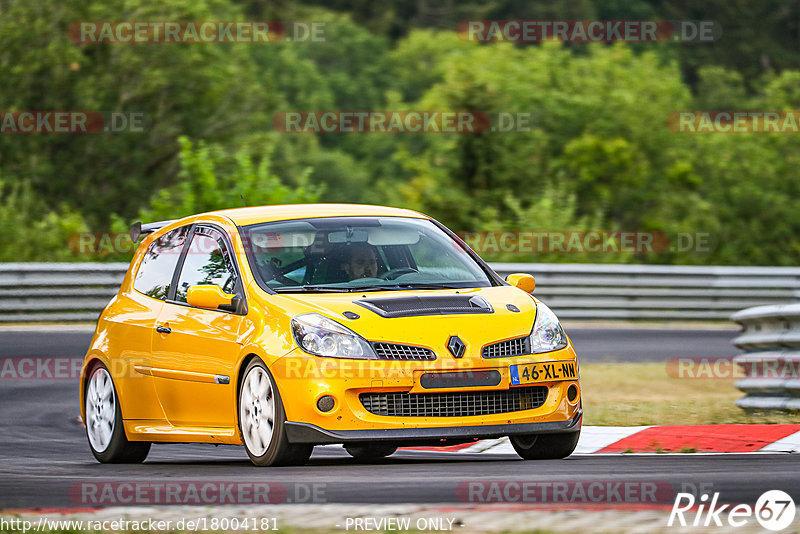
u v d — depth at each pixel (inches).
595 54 5280.5
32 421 1523.1
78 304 2605.8
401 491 800.3
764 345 1441.9
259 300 996.6
